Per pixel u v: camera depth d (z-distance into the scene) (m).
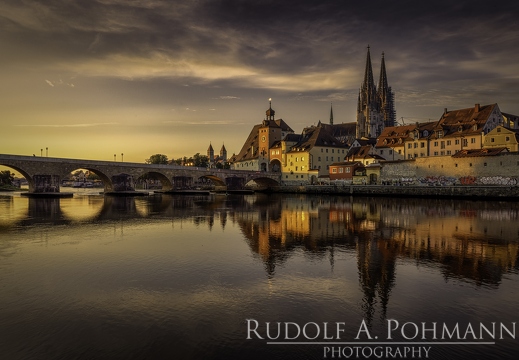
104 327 14.62
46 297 17.98
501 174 84.69
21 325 14.80
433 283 20.03
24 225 43.25
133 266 23.81
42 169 98.06
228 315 15.76
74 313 15.99
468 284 19.83
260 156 173.00
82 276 21.55
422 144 124.75
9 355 12.52
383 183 112.62
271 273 22.03
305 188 128.75
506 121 126.88
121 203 79.69
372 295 18.12
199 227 41.75
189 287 19.41
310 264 24.19
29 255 27.11
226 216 53.31
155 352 12.76
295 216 52.84
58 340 13.56
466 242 31.81
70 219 49.34
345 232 37.53
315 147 152.00
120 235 36.19
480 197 80.31
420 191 91.44
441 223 43.88
